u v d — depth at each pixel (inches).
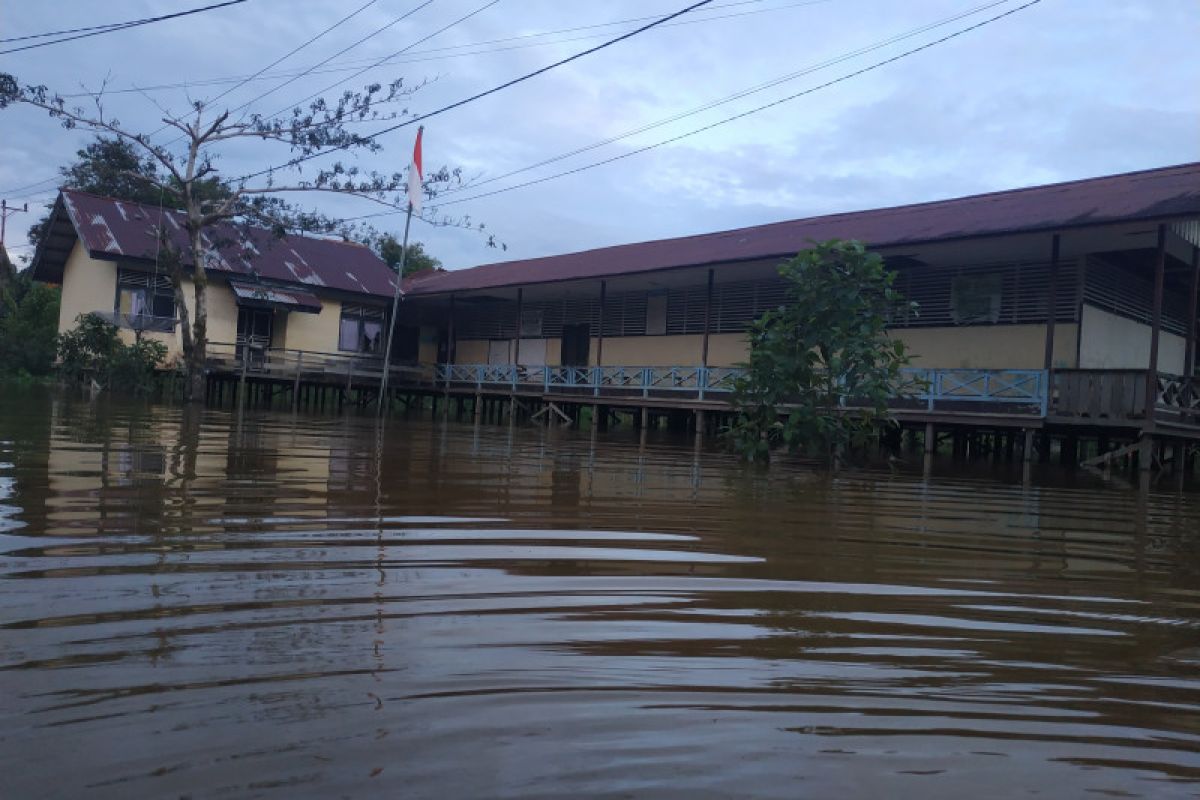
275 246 1003.9
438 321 1056.8
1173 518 225.8
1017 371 466.6
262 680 73.9
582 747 63.7
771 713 72.0
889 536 167.2
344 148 744.3
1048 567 144.1
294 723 65.6
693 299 754.2
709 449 411.2
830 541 157.3
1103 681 84.6
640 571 122.7
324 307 982.4
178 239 900.6
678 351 764.0
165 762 58.9
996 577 132.8
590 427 682.2
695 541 149.6
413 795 55.6
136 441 276.2
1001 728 71.3
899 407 510.6
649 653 85.7
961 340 575.2
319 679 74.7
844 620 102.1
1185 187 473.1
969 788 60.2
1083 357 528.4
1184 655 94.6
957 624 103.2
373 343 1018.7
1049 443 508.7
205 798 54.4
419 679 75.7
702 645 89.4
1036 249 520.4
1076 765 64.8
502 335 972.6
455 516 161.9
